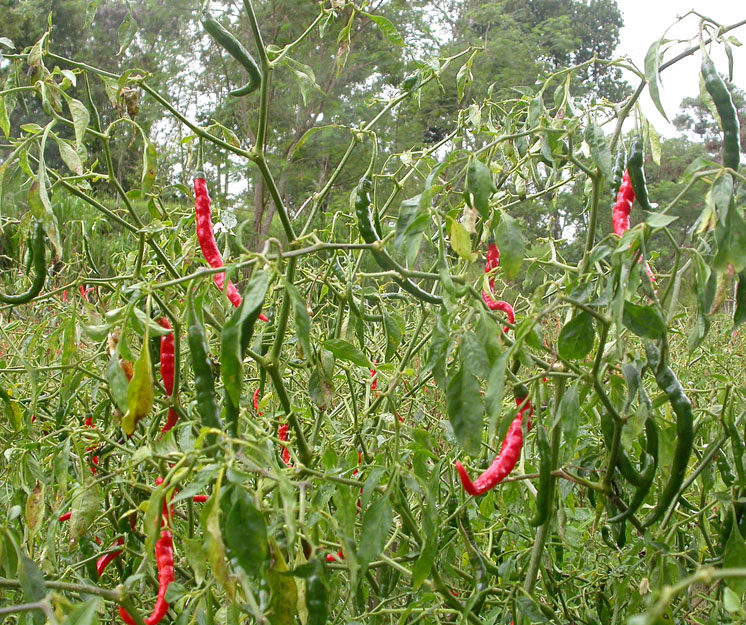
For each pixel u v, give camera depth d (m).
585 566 3.40
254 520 1.42
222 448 1.52
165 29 13.72
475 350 1.80
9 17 14.84
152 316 2.45
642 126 2.39
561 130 2.20
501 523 3.16
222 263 2.64
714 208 1.72
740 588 1.88
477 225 2.84
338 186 13.62
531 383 2.21
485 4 16.58
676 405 2.04
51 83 2.29
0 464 3.21
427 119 14.05
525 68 15.45
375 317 2.83
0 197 2.25
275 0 12.37
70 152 2.24
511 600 2.20
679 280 2.01
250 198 14.00
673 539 2.50
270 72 2.23
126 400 1.71
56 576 2.21
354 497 2.11
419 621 2.48
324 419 3.05
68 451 2.17
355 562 1.62
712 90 2.07
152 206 2.99
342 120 12.57
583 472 2.49
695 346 1.99
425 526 1.80
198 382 1.86
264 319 2.30
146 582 2.59
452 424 1.79
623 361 2.09
